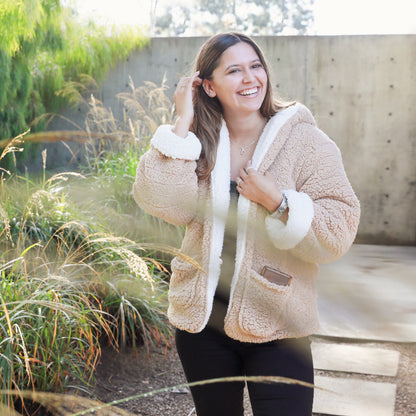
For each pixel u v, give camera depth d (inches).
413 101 256.8
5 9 189.8
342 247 52.1
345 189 54.4
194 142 58.1
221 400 57.8
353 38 258.4
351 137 261.9
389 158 260.4
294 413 53.3
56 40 238.5
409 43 255.3
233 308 53.8
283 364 53.7
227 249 57.1
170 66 268.4
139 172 58.9
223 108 62.2
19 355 92.3
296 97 262.8
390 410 72.8
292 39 261.4
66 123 264.8
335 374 103.5
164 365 118.3
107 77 270.5
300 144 56.8
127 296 123.6
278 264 53.7
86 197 148.9
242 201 53.6
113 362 116.3
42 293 95.1
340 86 260.8
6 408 22.1
